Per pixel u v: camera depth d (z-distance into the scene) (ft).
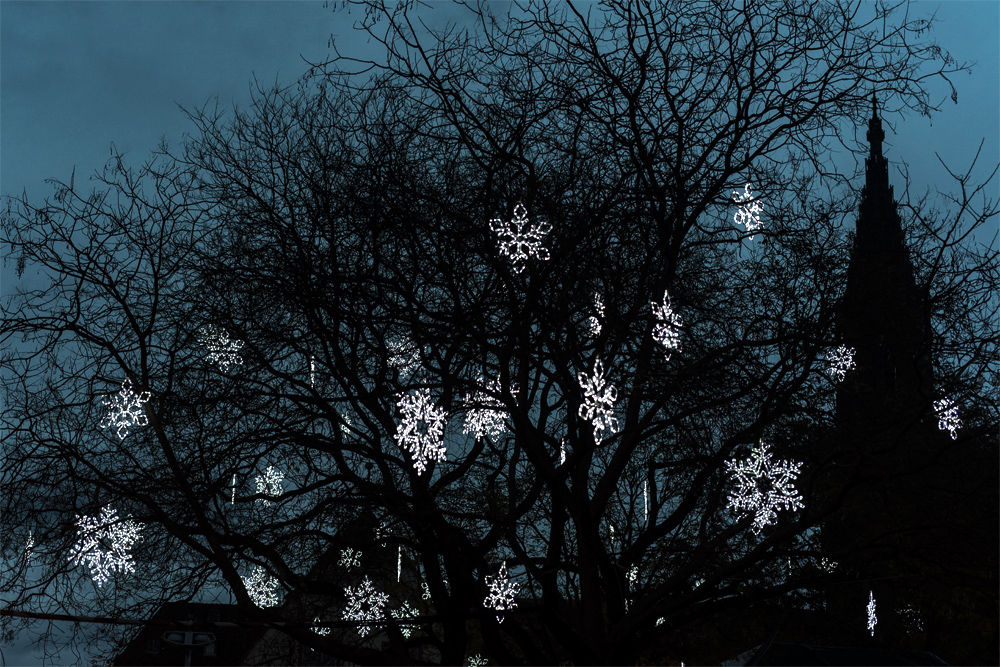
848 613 69.72
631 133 46.09
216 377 49.90
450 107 43.62
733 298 50.65
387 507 47.73
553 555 51.26
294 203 50.03
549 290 44.27
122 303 47.11
